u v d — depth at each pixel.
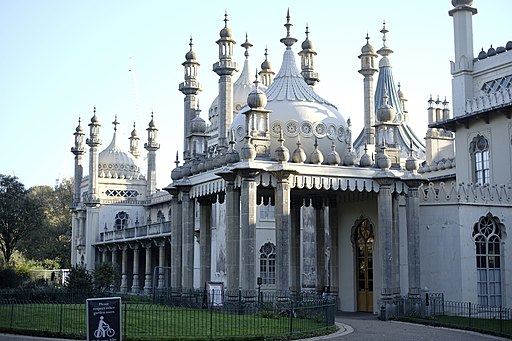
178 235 34.88
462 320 29.28
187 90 43.03
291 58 34.31
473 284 33.44
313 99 32.78
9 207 75.62
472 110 41.91
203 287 33.97
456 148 43.84
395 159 32.56
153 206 87.94
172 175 34.81
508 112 39.50
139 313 26.70
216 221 56.53
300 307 24.06
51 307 29.05
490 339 22.98
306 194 35.91
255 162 28.78
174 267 34.75
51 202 116.31
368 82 46.84
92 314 17.09
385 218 31.17
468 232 33.72
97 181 90.38
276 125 31.11
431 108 60.78
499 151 40.38
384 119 32.78
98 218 87.81
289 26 34.72
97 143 88.81
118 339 17.28
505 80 41.72
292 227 36.50
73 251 91.19
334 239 37.19
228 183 29.58
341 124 32.78
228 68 45.19
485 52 43.34
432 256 33.66
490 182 40.97
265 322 24.80
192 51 43.38
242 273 28.27
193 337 21.17
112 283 56.91
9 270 58.97
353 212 36.09
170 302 32.75
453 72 44.47
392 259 31.55
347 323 28.25
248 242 28.20
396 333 24.20
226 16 45.72
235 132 32.19
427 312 31.28
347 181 30.70
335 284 36.91
